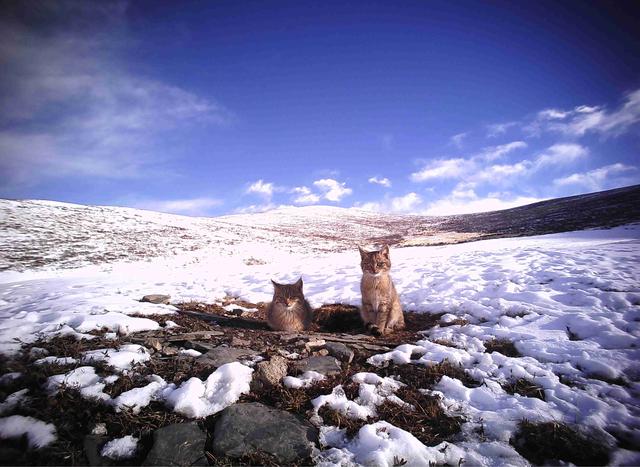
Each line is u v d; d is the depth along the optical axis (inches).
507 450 35.4
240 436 36.7
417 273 115.5
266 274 152.6
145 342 55.4
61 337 55.6
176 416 39.5
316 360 52.4
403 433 37.5
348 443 37.2
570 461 34.1
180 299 98.6
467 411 41.5
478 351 55.7
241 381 45.0
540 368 48.4
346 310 86.0
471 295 83.5
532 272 94.0
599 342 53.6
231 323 75.3
